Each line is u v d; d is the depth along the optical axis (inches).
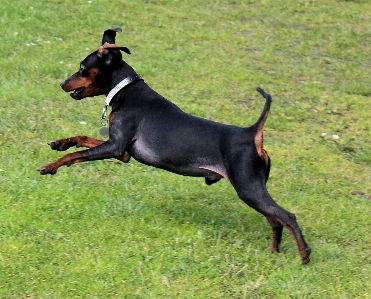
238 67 575.2
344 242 331.3
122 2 696.4
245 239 321.4
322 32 672.4
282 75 567.5
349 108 510.9
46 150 386.3
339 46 642.2
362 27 692.1
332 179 402.3
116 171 377.7
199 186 374.0
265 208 294.2
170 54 587.5
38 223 312.5
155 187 364.5
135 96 317.1
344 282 294.2
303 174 404.5
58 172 365.4
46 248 293.7
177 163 307.4
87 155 307.4
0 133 403.5
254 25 679.7
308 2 750.5
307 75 574.9
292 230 297.6
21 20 609.0
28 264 281.3
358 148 450.9
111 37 342.3
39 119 428.8
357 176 411.5
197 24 668.7
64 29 608.1
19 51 548.1
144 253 296.8
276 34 662.5
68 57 551.8
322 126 478.9
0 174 355.3
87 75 323.0
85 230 310.8
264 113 290.4
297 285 287.1
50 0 669.3
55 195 338.6
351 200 378.3
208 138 301.0
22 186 343.6
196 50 605.9
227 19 690.8
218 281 284.0
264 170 297.1
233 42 633.6
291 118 484.4
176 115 310.7
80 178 361.4
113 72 322.3
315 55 620.7
